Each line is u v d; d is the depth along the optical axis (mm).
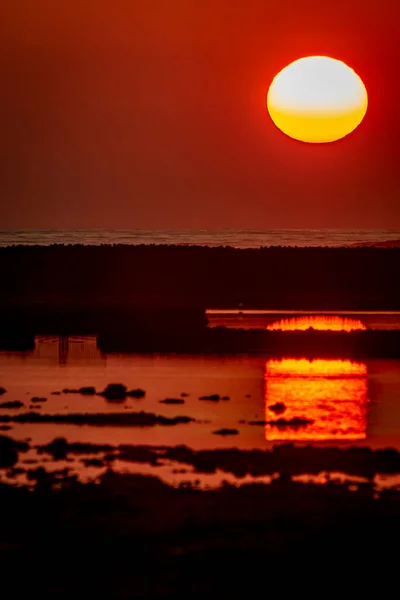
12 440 79312
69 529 58250
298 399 100688
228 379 112625
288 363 124438
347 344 139000
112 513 60844
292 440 82375
